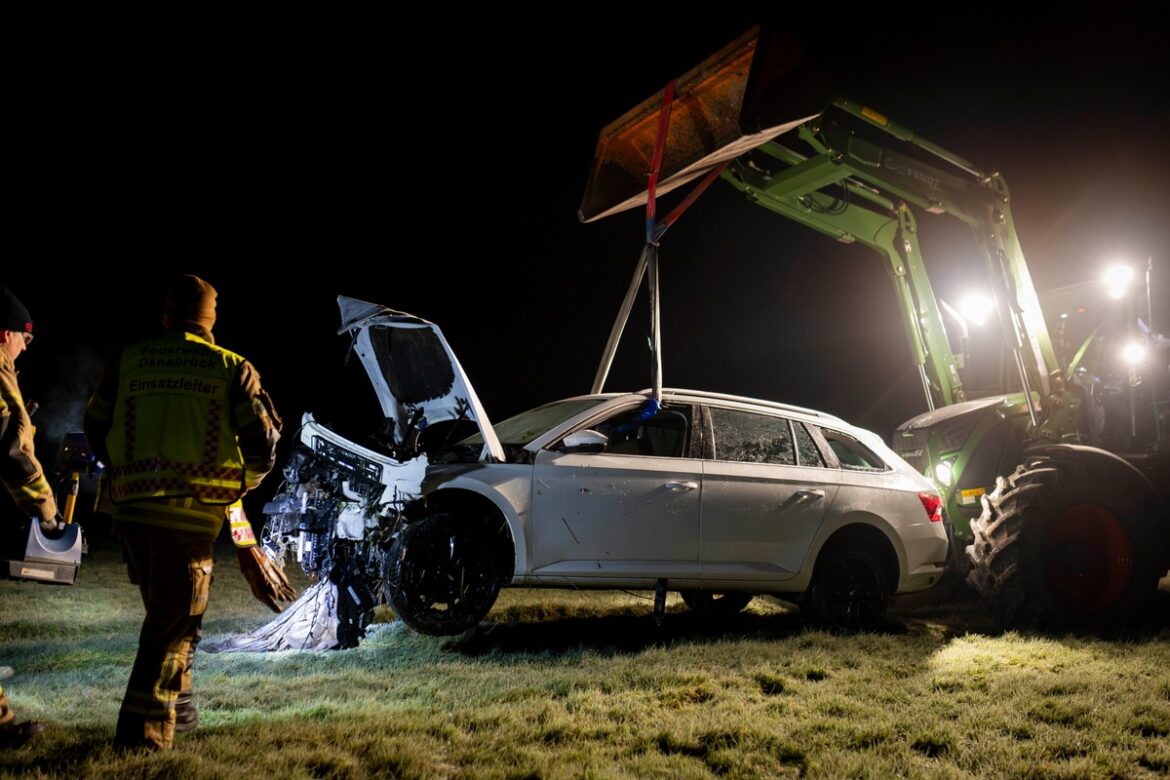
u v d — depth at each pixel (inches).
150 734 123.0
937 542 261.6
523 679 175.5
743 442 245.0
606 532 219.1
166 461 127.1
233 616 256.4
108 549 435.5
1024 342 282.4
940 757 132.9
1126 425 289.4
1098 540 259.4
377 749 126.9
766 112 219.3
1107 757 131.5
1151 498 262.2
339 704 155.3
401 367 232.1
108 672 177.0
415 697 162.6
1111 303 294.8
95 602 267.9
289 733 132.7
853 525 251.4
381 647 210.7
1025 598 245.6
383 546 214.7
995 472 279.4
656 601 226.2
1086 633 236.8
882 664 194.7
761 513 235.8
